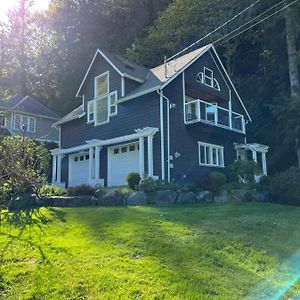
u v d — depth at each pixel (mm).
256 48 30281
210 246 7094
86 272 5633
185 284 5277
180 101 18734
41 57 43625
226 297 4980
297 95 21734
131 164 19047
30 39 45344
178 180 17562
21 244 7094
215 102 22953
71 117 23438
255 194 15852
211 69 21906
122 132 19594
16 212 10625
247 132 27859
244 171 17969
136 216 9695
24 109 31109
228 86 23156
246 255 6816
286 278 5859
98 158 19203
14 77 44812
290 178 15984
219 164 20797
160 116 17641
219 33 27828
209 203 14133
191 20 29172
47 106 42656
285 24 25969
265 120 27750
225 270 5984
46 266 5906
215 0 28750
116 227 8336
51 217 9781
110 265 5898
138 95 18516
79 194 13906
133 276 5477
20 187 10297
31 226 8719
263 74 29703
